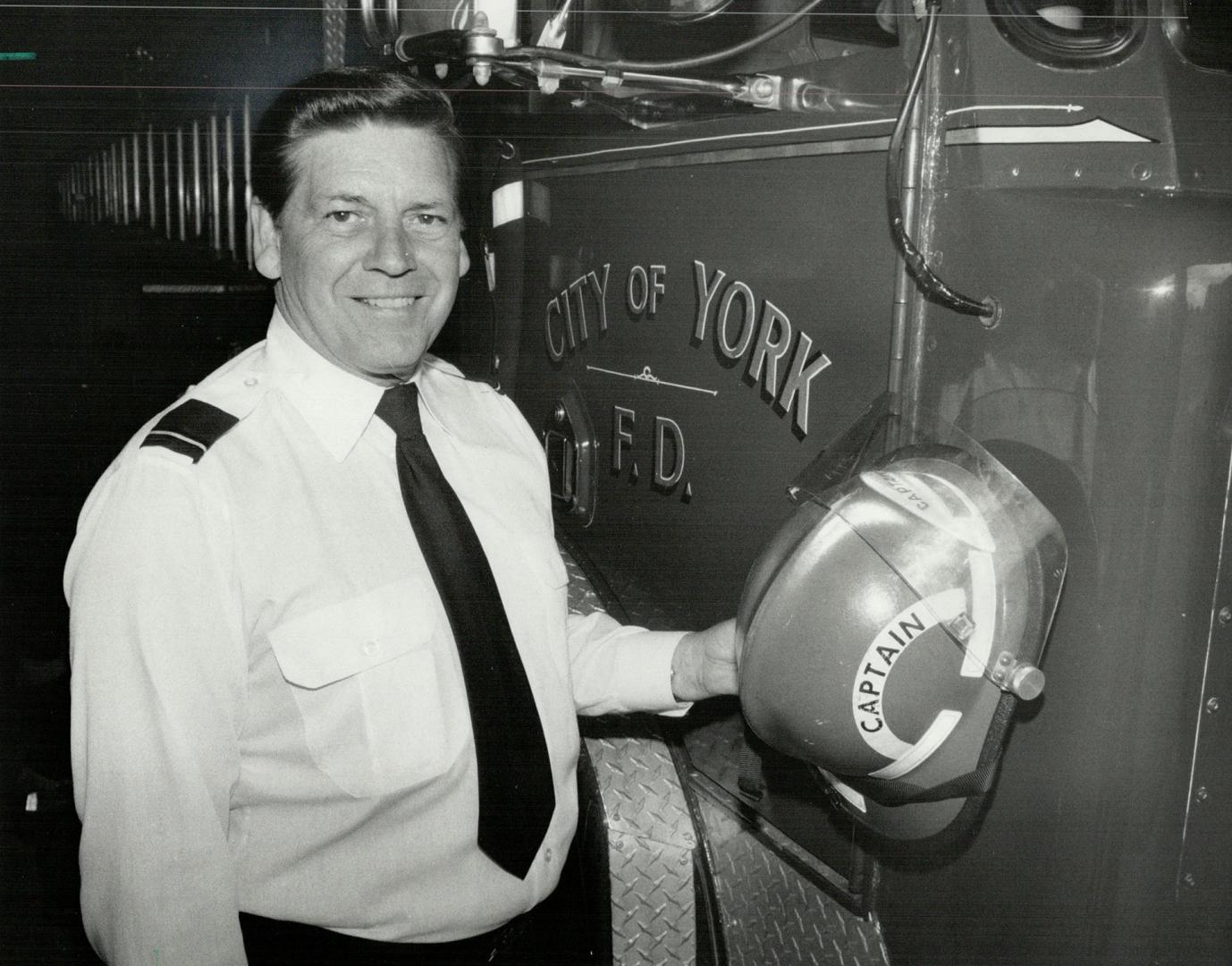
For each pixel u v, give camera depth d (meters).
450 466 1.54
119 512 1.25
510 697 1.44
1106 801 1.43
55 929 2.62
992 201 1.39
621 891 1.83
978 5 1.39
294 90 1.33
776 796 1.86
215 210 5.25
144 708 1.21
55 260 5.23
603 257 2.11
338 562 1.33
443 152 1.37
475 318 2.62
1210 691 1.41
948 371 1.45
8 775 3.19
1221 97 1.39
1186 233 1.32
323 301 1.33
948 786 1.37
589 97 1.86
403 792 1.33
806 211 1.61
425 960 1.43
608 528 2.18
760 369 1.72
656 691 1.65
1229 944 1.50
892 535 1.32
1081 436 1.37
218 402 1.37
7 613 3.86
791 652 1.35
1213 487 1.35
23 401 5.16
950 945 1.60
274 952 1.38
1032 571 1.31
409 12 1.95
